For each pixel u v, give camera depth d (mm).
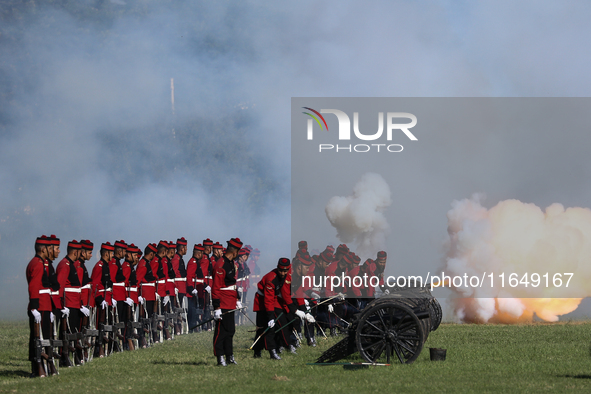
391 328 38875
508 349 45688
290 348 45688
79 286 41656
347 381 33250
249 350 47906
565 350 45125
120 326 46875
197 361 41812
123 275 49562
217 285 40281
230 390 30969
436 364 38531
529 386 31688
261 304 43812
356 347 39656
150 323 53969
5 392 30609
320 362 39969
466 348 46375
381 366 37875
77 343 40594
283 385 32094
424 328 41500
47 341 35594
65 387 32031
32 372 36375
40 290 36938
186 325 63688
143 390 31078
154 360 42312
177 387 31859
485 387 31422
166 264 60500
